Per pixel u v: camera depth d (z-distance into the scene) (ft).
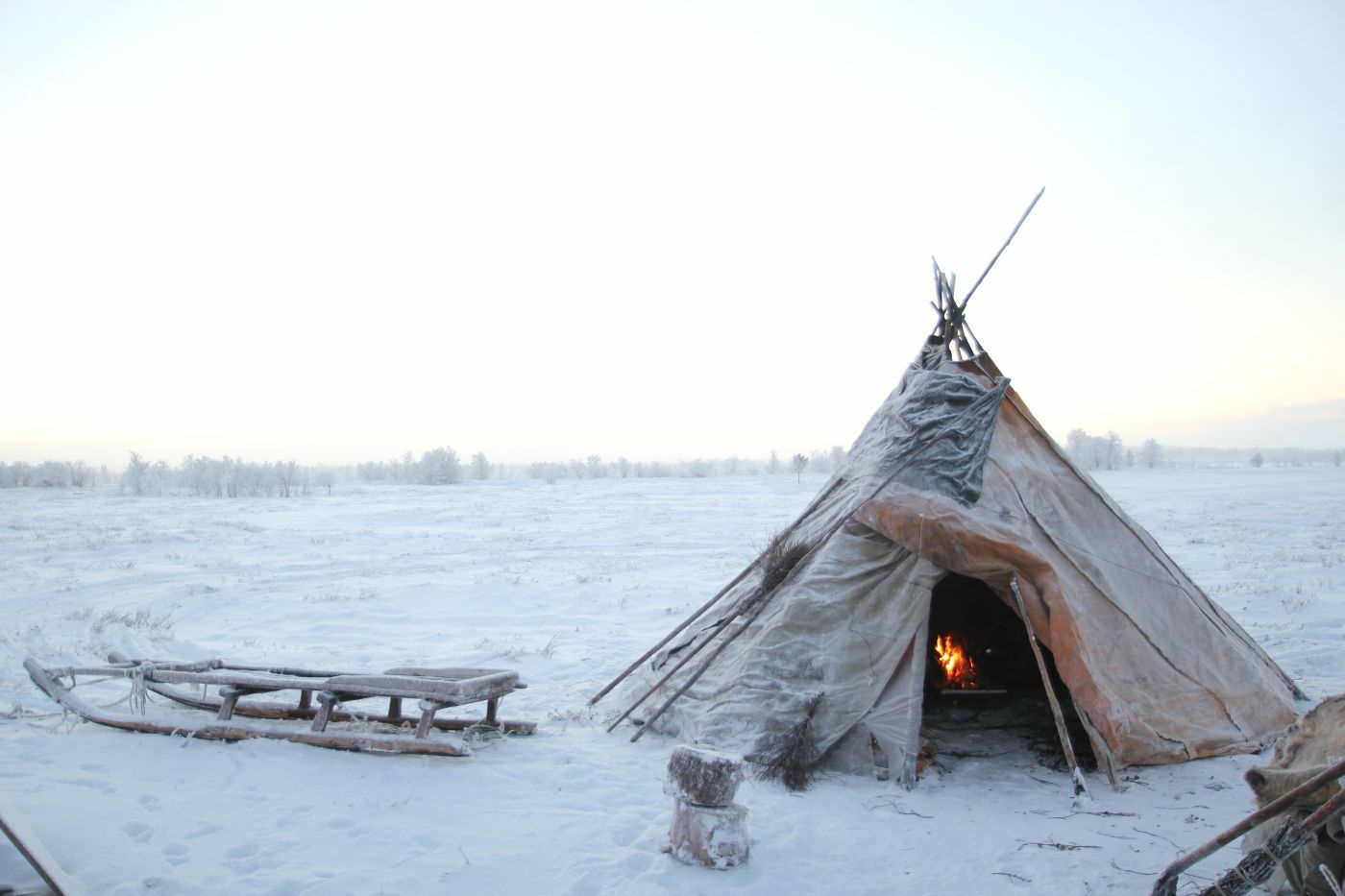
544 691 33.78
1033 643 23.57
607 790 21.58
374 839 18.26
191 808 19.75
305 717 27.17
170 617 51.60
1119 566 27.30
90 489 237.86
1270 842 13.29
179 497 193.57
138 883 15.71
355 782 21.70
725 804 17.51
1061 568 25.30
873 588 25.40
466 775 22.47
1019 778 23.30
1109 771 22.62
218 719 25.32
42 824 18.17
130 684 33.78
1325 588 56.18
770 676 24.54
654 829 19.17
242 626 49.70
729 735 23.58
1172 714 24.85
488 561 79.82
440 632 48.24
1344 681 34.14
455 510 148.77
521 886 16.17
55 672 27.55
